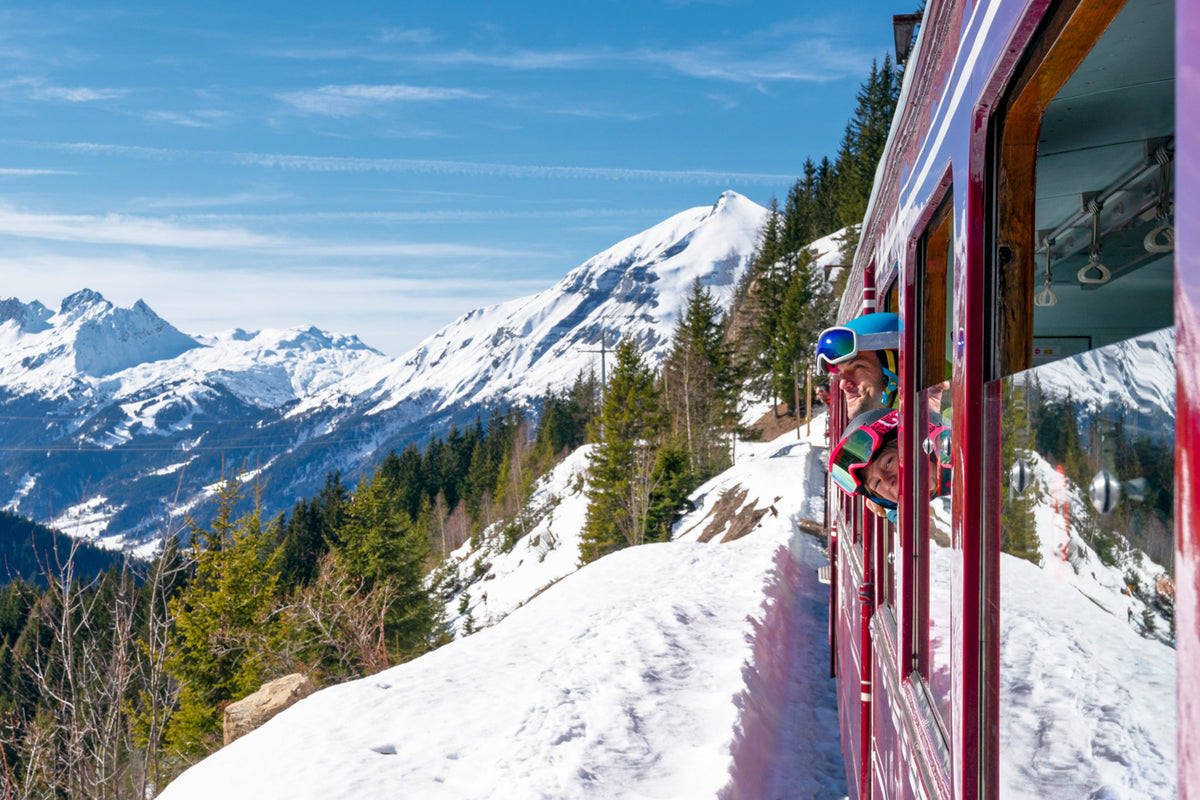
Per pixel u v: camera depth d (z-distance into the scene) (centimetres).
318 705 641
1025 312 160
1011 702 139
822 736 658
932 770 196
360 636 1559
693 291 6956
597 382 11775
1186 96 72
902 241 258
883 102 8050
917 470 242
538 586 5581
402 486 10356
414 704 635
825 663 870
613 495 4762
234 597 2694
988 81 147
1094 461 103
